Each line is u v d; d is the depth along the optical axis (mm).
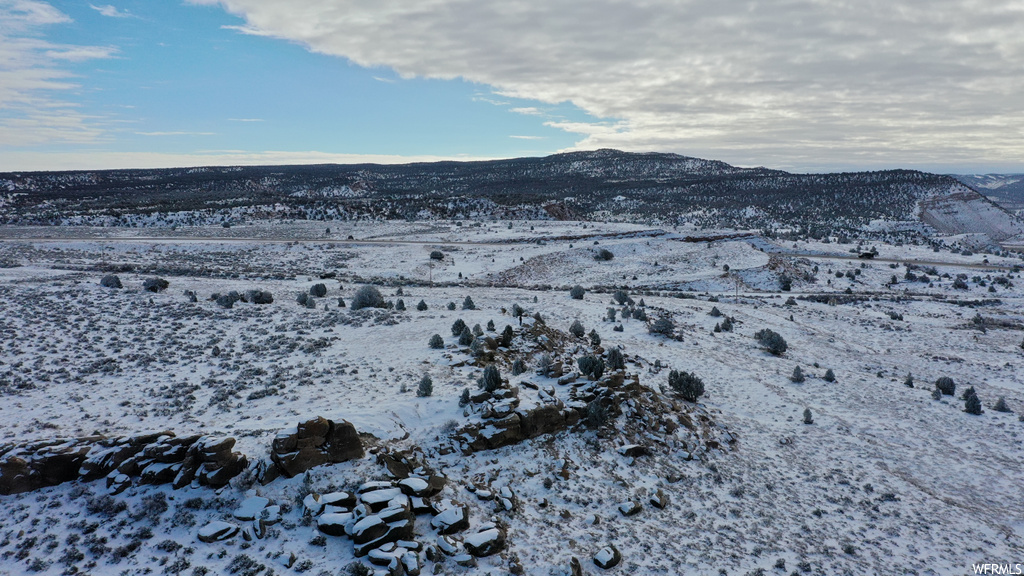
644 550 14805
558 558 13836
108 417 19438
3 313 33719
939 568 15914
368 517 13148
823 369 38938
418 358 27891
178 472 14586
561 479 17656
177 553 12406
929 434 27328
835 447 24781
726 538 16094
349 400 21141
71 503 13688
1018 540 18031
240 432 16906
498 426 18750
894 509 19344
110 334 31125
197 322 34656
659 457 20578
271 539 13055
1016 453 25547
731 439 23766
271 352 28609
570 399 22156
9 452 14156
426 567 12680
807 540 16641
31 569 11688
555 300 55656
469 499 15617
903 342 51188
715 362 36781
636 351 37312
